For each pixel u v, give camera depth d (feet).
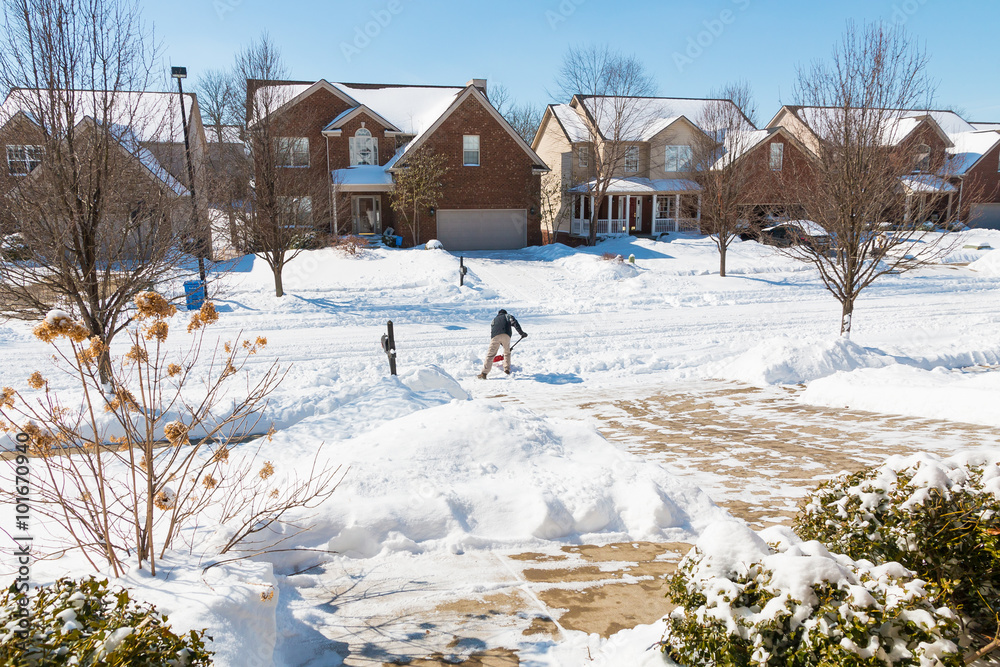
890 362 41.14
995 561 10.14
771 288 78.59
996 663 9.69
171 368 12.41
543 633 12.26
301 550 14.99
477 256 100.27
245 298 67.21
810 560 8.52
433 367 34.12
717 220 89.20
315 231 85.92
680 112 131.95
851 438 26.55
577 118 130.41
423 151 106.63
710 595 8.89
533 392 38.27
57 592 8.16
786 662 8.14
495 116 109.40
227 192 59.88
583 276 85.76
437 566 15.01
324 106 110.32
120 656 6.98
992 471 11.00
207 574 11.34
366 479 17.20
